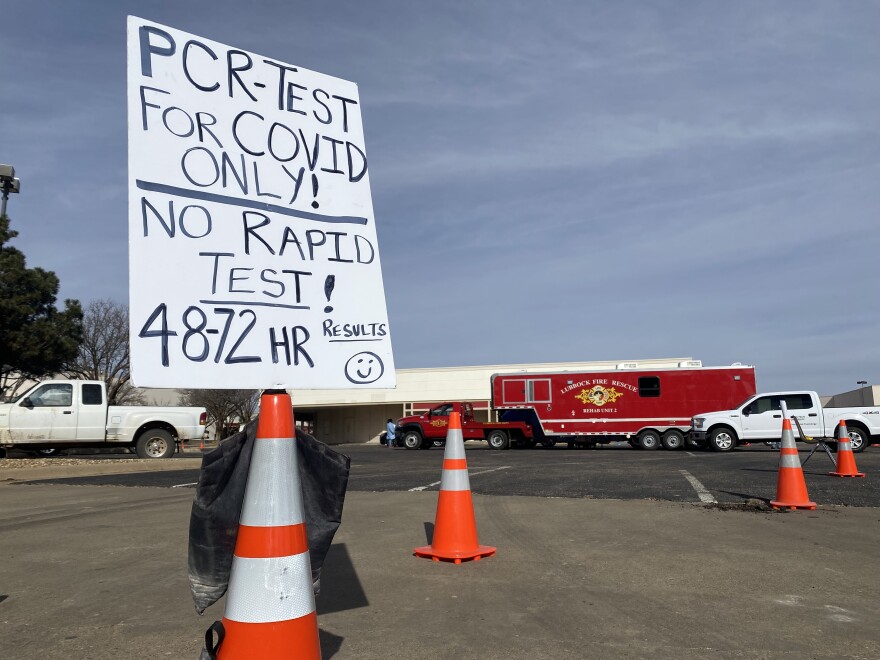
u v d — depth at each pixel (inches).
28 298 1063.0
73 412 666.2
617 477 476.1
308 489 116.0
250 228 117.8
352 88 139.6
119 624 153.1
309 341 118.7
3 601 172.4
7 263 1053.2
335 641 139.6
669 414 999.6
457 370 1839.3
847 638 140.4
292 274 120.3
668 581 185.3
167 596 176.9
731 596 171.0
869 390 1915.6
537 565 204.8
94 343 1513.3
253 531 98.3
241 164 120.2
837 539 241.6
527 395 1059.3
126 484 466.3
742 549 225.1
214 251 112.7
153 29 116.6
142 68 113.7
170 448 701.3
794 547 228.1
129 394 1635.1
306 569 100.3
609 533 254.8
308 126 130.9
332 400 1889.8
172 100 115.4
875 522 276.7
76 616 159.3
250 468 102.0
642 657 129.9
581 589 177.9
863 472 497.7
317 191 128.3
